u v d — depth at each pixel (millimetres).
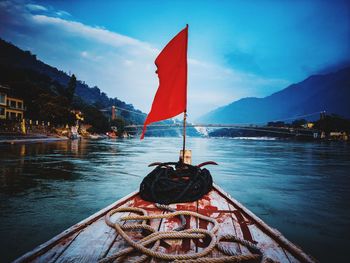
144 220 2826
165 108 4305
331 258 4070
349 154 30688
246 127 124188
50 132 48219
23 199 6949
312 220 5848
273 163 18641
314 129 116812
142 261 1908
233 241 2334
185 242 2320
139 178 10445
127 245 2203
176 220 2900
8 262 3695
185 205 3529
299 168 15719
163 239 2357
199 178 3891
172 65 4316
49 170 11930
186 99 4512
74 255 2006
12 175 10406
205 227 2730
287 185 10078
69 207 6293
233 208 3439
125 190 8234
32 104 54906
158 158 19781
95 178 10281
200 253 1994
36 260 1911
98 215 2871
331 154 30375
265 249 2217
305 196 8203
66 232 2348
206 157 23562
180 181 3766
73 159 16750
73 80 83562
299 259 2023
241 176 12117
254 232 2615
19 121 39938
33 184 8867
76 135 52594
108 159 17969
